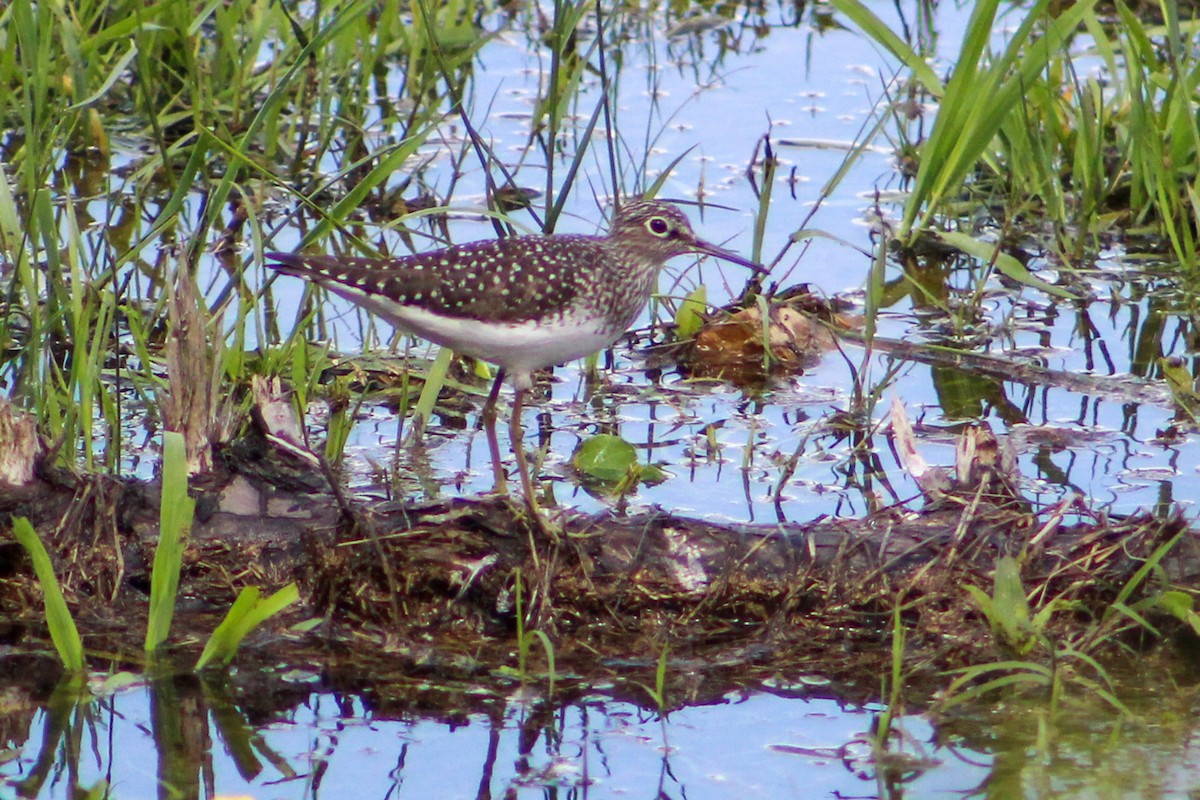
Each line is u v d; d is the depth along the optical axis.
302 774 8.65
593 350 11.77
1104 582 10.23
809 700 9.47
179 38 17.80
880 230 16.70
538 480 12.09
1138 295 15.58
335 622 10.16
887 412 13.43
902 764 8.68
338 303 15.39
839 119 19.31
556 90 14.38
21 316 14.00
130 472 11.83
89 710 9.20
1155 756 8.70
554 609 10.17
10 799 8.34
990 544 10.30
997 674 9.66
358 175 17.42
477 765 8.75
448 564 10.15
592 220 16.50
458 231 16.50
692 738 9.02
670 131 18.83
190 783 8.54
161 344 14.18
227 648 9.45
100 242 14.24
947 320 15.19
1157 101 17.94
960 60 15.56
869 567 10.27
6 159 16.98
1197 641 10.08
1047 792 8.35
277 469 10.57
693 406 13.72
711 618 10.34
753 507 11.66
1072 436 12.77
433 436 13.00
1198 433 12.84
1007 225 15.22
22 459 10.30
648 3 22.38
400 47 19.69
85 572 10.27
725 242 16.33
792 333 14.81
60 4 15.64
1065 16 15.80
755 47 21.45
